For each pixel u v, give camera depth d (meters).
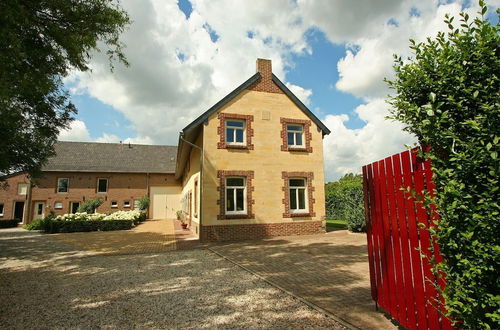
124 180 31.44
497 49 2.46
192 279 6.74
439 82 2.75
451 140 2.59
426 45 2.98
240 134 14.52
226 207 13.69
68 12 6.63
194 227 16.41
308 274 6.91
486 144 2.32
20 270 8.18
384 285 4.18
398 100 3.24
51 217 20.69
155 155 34.88
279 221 14.07
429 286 3.13
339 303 4.95
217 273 7.25
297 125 15.47
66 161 30.61
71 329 4.20
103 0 7.02
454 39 2.64
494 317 2.15
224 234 13.16
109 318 4.56
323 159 15.37
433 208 2.84
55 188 29.41
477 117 2.29
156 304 5.15
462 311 2.47
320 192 15.02
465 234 2.33
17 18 5.54
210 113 13.68
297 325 4.14
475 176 2.36
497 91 2.35
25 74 6.91
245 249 10.66
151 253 10.38
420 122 2.94
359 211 14.52
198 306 5.00
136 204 31.33
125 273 7.49
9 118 9.01
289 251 10.02
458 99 2.62
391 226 3.94
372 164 4.48
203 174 13.30
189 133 14.25
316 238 13.13
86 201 29.27
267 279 6.55
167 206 32.19
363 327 3.97
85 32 7.07
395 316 3.86
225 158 13.70
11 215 28.25
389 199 3.97
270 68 15.17
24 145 11.66
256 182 13.98
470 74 2.54
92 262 9.02
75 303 5.29
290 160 14.74
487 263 2.24
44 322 4.45
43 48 6.96
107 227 18.84
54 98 11.13
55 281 6.89
